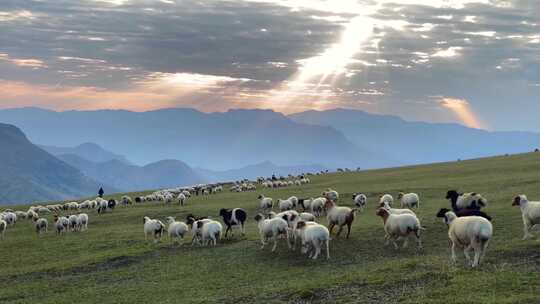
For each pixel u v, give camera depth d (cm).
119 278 3128
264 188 9306
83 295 2806
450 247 2939
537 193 4791
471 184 6172
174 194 9344
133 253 3706
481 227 2261
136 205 7881
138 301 2553
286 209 5297
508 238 2959
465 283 2077
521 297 1836
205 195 8994
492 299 1850
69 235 5094
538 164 7850
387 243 3148
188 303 2373
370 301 2072
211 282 2775
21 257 4125
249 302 2292
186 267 3184
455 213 3041
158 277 3027
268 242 3569
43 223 5497
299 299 2233
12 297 2947
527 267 2266
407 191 6200
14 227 6144
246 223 4884
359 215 4653
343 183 8544
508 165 8325
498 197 4844
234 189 9625
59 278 3309
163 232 4769
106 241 4466
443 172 8619
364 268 2633
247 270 2947
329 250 3170
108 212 6969
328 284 2344
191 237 4203
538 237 2870
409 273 2348
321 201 4866
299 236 3250
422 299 1969
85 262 3603
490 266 2317
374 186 7338
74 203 7969
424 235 3344
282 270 2864
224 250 3522
